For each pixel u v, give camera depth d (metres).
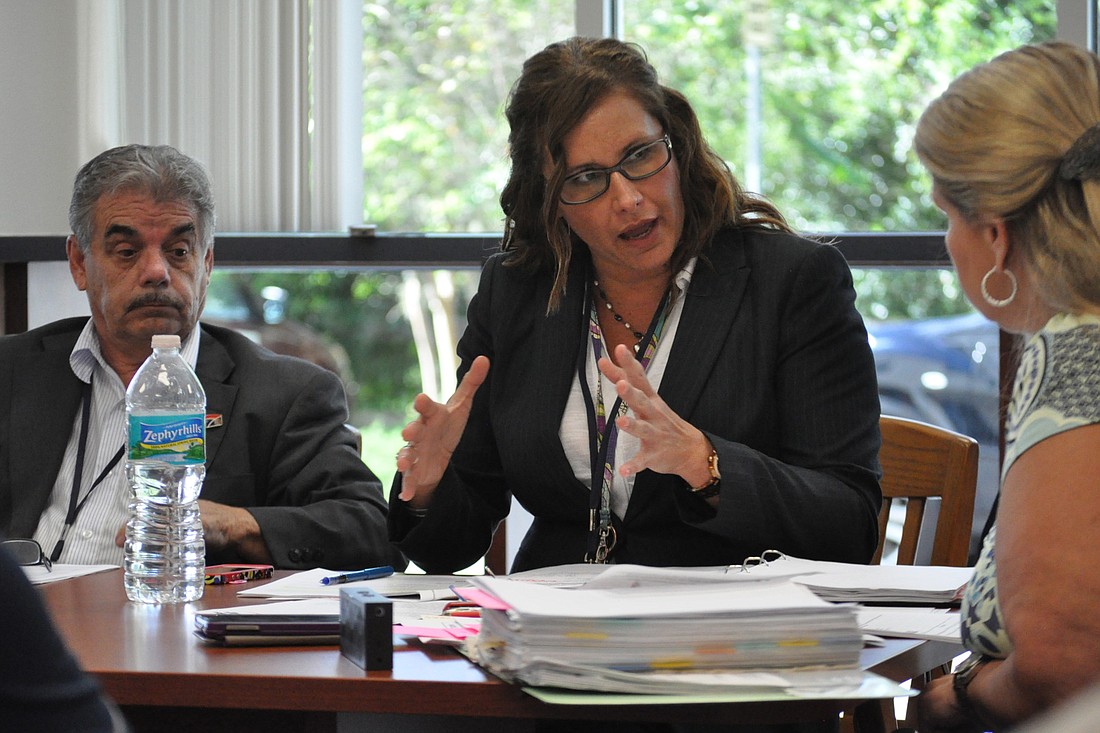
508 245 7.89
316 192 11.69
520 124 7.38
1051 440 4.14
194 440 6.19
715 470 6.11
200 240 8.29
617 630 3.91
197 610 5.36
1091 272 4.32
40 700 2.78
